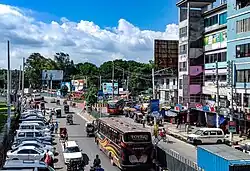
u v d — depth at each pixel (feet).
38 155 100.37
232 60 172.35
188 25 222.28
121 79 508.12
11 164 54.90
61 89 468.34
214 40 210.38
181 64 231.09
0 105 304.91
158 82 290.76
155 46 258.57
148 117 204.44
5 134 130.93
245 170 72.90
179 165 82.84
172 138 161.58
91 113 260.21
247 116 155.12
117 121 119.03
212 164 81.10
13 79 340.59
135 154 94.12
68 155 101.60
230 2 175.42
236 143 143.23
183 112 202.90
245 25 165.58
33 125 149.18
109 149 110.01
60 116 247.50
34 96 383.86
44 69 574.15
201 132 145.69
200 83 219.41
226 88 182.91
